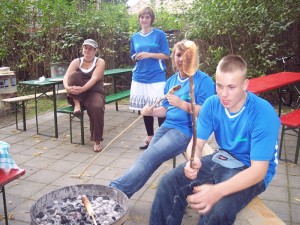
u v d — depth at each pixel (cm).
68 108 520
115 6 909
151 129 480
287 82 480
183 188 232
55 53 885
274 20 702
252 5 709
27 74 938
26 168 421
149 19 454
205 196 187
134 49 481
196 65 144
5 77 678
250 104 206
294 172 395
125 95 630
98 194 234
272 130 198
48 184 375
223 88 196
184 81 303
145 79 469
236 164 216
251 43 732
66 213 212
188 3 829
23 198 342
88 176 394
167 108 322
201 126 227
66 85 491
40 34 877
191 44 142
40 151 483
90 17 870
